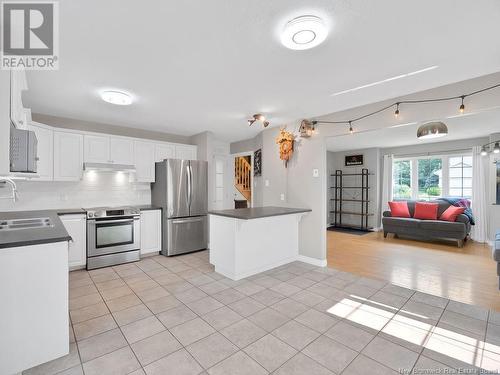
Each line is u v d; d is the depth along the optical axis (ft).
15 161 5.57
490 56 6.92
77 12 5.13
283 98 10.19
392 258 14.21
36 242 5.57
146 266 12.73
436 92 9.11
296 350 6.32
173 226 14.47
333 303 8.80
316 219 13.00
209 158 16.37
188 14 5.20
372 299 9.11
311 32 5.45
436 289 10.00
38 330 5.67
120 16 5.26
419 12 5.14
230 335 6.92
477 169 18.12
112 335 6.90
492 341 6.71
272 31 5.81
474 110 8.31
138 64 7.34
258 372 5.58
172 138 16.97
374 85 8.87
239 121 13.82
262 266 11.94
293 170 14.03
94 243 12.25
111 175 14.56
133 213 13.51
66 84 8.71
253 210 12.64
